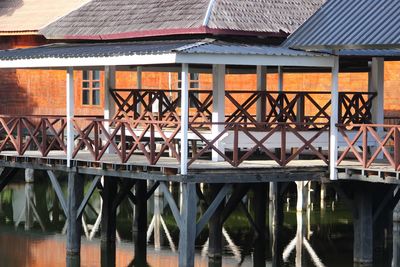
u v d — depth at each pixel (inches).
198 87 1393.9
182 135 795.4
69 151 909.2
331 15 893.2
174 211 804.6
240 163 839.7
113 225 982.4
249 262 916.0
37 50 989.8
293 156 854.5
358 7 887.1
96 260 925.2
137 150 1015.6
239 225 1115.9
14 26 1512.1
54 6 1547.7
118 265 902.4
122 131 856.3
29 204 1280.8
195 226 795.4
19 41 1524.4
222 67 877.8
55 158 923.4
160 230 1096.8
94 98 1464.1
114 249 980.6
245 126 871.7
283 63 843.4
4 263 911.7
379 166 847.7
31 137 968.9
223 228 1095.6
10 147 1211.9
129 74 1429.6
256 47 854.5
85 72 1472.7
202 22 876.6
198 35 887.7
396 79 1247.5
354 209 864.3
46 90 1508.4
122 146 854.5
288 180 845.8
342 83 1289.4
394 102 1251.2
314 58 860.0
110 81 1019.3
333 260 921.5
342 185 864.3
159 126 894.4
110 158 906.7
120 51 857.5
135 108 1019.3
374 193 873.5
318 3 966.4
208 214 804.0
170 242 1024.9
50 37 1014.4
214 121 876.6
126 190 981.2
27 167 958.4
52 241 1032.8
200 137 815.7
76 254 914.7
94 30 983.0
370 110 958.4
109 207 979.9
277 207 1047.0
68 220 912.3
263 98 944.9
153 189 1023.0
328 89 1290.6
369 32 832.9
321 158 864.3
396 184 863.7
